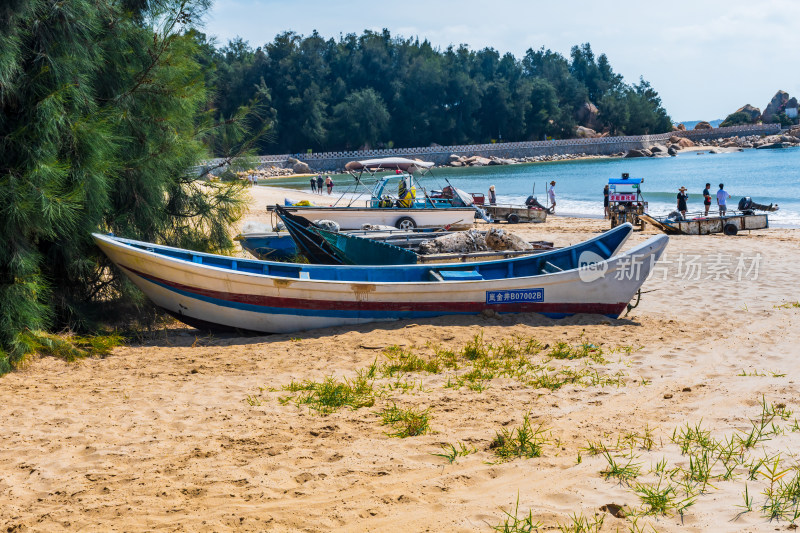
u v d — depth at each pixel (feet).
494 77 483.10
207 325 31.32
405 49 427.74
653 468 14.83
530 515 12.25
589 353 26.43
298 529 12.54
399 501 13.62
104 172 28.68
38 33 26.63
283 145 374.43
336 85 397.19
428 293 31.45
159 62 31.78
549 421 18.51
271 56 379.35
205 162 35.88
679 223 73.61
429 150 363.15
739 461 14.99
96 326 31.12
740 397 19.98
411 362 24.98
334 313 31.12
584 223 87.04
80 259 29.96
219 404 20.74
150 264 29.78
